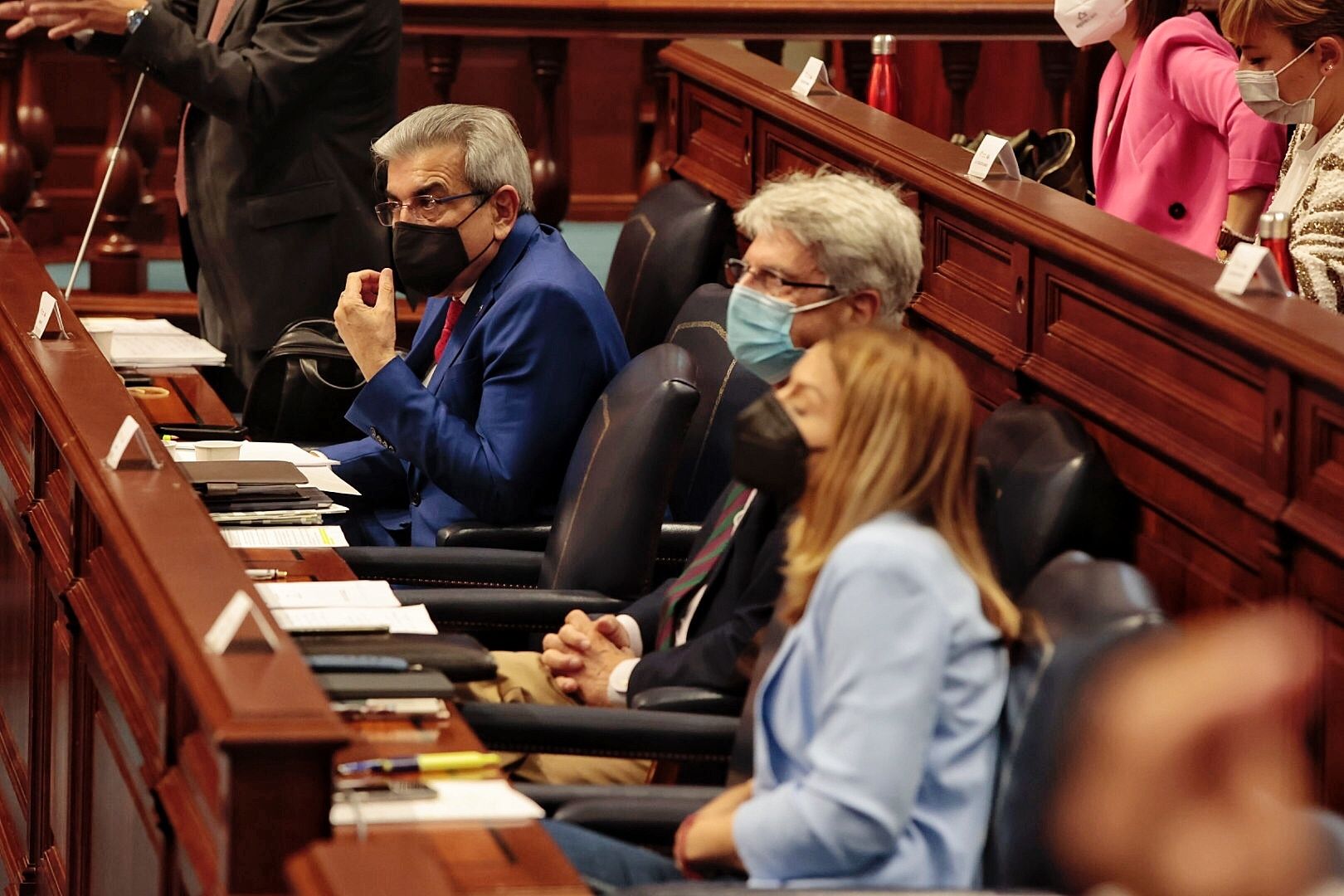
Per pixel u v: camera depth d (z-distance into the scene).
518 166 10.45
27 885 8.91
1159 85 10.23
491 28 16.30
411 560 9.46
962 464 5.89
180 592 5.97
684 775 7.59
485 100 22.38
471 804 5.93
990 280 8.94
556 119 16.67
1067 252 7.87
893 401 5.88
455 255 10.33
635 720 7.18
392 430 10.05
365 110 13.79
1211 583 6.96
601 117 22.72
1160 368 7.34
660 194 12.42
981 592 5.76
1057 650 5.54
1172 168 10.23
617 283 12.38
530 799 6.81
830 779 5.48
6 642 9.84
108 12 12.67
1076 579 5.72
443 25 16.31
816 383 6.18
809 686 5.84
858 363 5.99
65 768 8.22
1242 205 9.70
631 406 9.34
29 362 9.31
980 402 9.11
